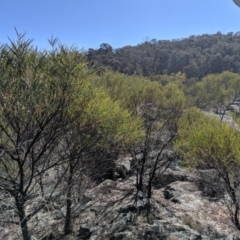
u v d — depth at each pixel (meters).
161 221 5.62
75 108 3.06
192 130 7.73
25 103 2.69
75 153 3.81
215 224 6.18
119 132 4.50
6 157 3.36
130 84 8.88
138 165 8.32
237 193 6.22
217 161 6.04
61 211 4.98
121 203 6.54
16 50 2.67
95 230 5.09
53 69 2.81
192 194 7.74
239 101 26.98
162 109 8.92
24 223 3.46
